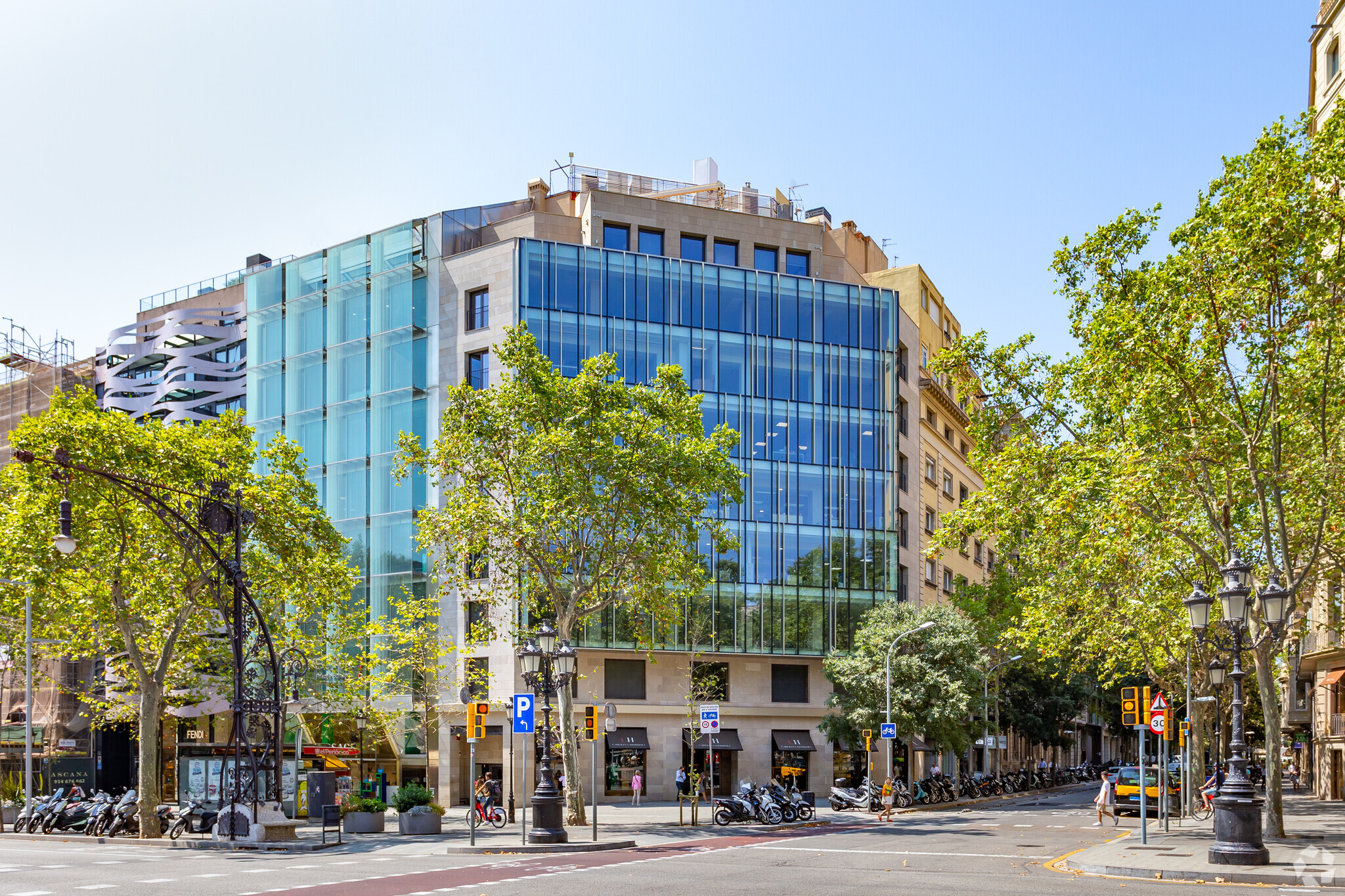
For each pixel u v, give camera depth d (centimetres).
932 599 7381
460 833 3466
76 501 3503
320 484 6288
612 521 3919
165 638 4019
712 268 6169
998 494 3272
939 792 5341
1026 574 4191
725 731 5862
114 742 6656
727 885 1881
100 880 1950
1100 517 3148
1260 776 7812
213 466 3694
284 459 4047
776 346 6231
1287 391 2830
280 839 3020
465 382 4000
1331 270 2578
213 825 3372
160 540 3666
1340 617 3472
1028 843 2998
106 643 4106
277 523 3884
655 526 4009
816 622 6056
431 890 1795
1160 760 3195
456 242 6312
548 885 1884
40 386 7912
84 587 3625
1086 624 4088
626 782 5634
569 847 2708
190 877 2017
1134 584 3606
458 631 5647
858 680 5475
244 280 7406
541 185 6650
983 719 6019
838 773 6156
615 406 3912
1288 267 2598
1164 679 4597
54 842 3325
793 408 6209
